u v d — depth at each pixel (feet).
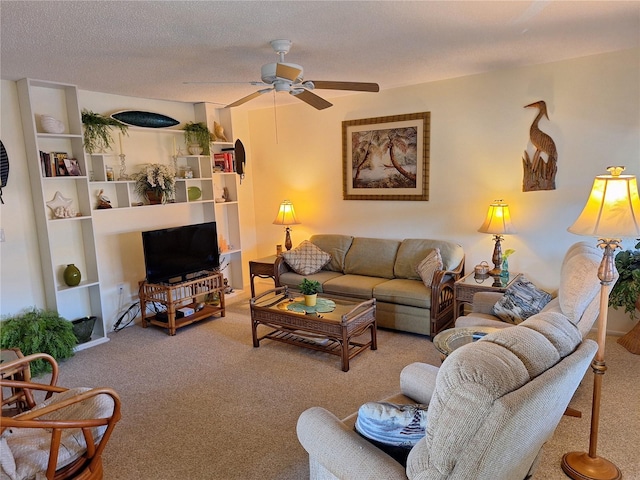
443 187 14.82
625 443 7.72
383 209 16.22
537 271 13.53
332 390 10.09
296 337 12.81
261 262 16.89
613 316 12.53
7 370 6.84
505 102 13.30
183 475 7.32
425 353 12.07
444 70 12.84
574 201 12.69
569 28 9.23
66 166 12.97
